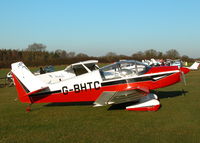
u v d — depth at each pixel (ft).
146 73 25.14
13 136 16.67
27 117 22.31
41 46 205.05
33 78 25.63
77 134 16.46
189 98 27.71
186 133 15.49
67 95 25.27
